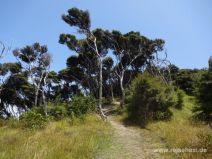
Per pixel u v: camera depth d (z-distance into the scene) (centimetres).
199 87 2884
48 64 5062
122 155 1542
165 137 1916
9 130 2300
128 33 5366
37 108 3241
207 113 2775
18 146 1561
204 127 2159
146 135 2178
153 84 3284
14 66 5456
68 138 1778
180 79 5881
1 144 1648
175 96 3534
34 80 5175
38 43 5247
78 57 5797
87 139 1758
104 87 6369
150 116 3130
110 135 2158
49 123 2538
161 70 5850
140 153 1587
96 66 5612
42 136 1900
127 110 3619
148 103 3225
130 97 3584
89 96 3431
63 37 4903
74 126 2462
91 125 2566
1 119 2716
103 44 5188
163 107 3250
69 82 6259
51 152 1398
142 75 3391
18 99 5644
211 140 1505
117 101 5847
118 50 5234
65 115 3055
